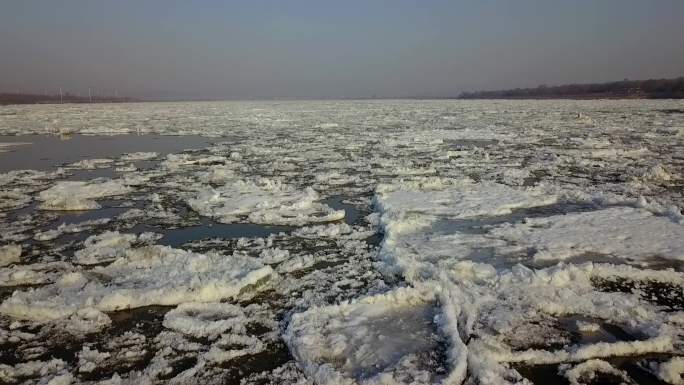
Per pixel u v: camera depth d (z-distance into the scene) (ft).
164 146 67.00
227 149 61.82
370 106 221.87
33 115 143.64
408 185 35.65
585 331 14.70
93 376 12.95
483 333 14.56
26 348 14.37
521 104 203.92
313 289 18.31
